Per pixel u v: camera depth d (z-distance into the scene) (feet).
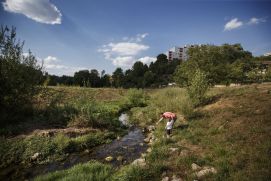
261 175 17.62
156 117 53.67
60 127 41.09
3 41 41.68
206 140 28.50
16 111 42.88
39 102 55.67
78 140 35.14
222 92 62.80
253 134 26.71
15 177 24.53
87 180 20.72
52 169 26.61
